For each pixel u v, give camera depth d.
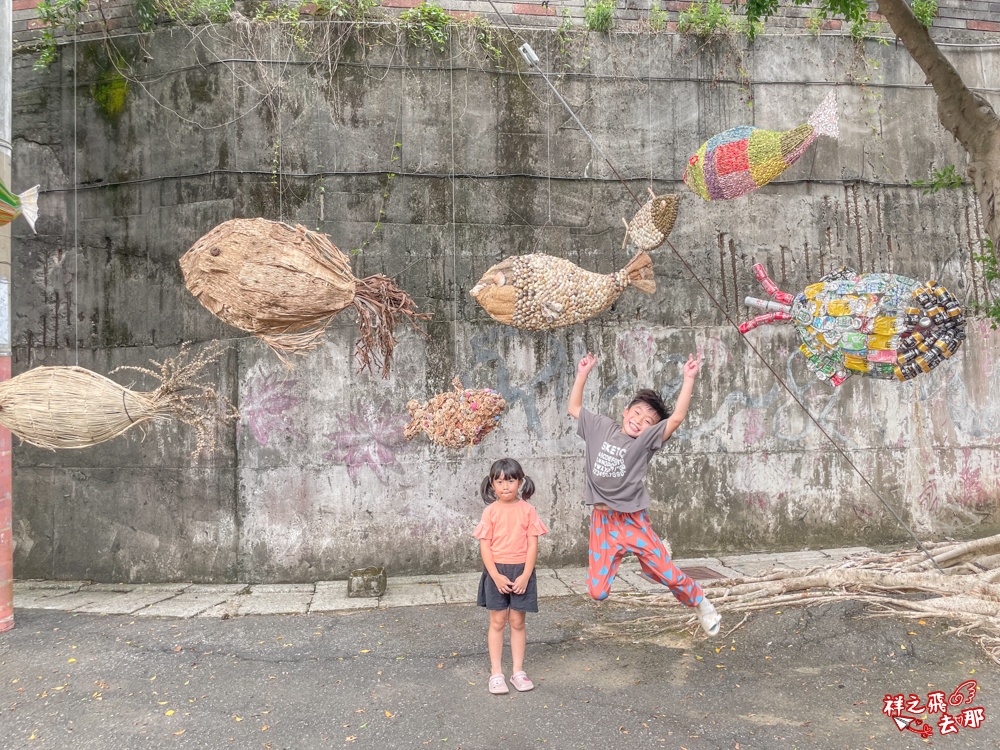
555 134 5.95
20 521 5.80
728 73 6.11
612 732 3.12
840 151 6.20
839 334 3.75
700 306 6.05
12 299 5.89
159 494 5.63
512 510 3.58
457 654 4.03
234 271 3.35
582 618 4.56
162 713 3.37
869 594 4.48
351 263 5.70
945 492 6.25
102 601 5.12
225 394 5.57
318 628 4.47
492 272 3.70
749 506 6.04
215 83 5.64
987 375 6.33
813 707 3.34
